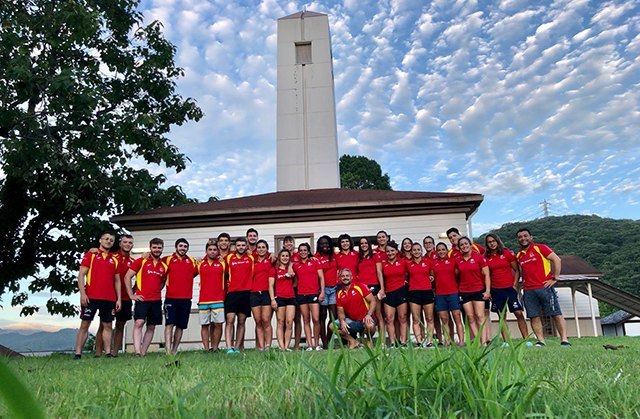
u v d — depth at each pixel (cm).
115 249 1355
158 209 1382
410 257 787
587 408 149
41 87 1275
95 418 155
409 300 770
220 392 201
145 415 147
